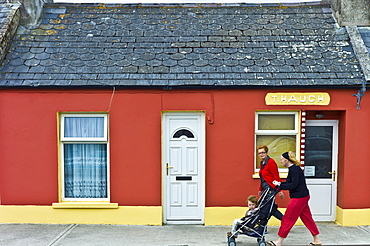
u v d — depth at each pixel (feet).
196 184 26.40
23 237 23.11
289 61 26.76
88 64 26.61
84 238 23.02
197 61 26.86
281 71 26.04
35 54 27.30
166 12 31.35
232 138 25.85
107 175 26.53
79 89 25.67
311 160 26.91
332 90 25.53
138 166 26.02
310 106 25.61
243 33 29.12
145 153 25.95
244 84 25.21
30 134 25.88
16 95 25.72
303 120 25.68
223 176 25.94
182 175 26.37
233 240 21.09
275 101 25.55
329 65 26.43
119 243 22.15
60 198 26.32
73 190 26.71
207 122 25.82
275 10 31.37
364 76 25.26
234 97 25.75
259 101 25.72
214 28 29.63
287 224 21.34
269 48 27.84
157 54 27.40
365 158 25.68
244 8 31.65
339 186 26.45
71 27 29.58
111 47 27.91
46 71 26.12
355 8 29.43
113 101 25.84
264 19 30.45
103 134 26.27
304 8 31.50
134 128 25.91
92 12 31.17
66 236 23.36
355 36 28.27
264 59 26.96
